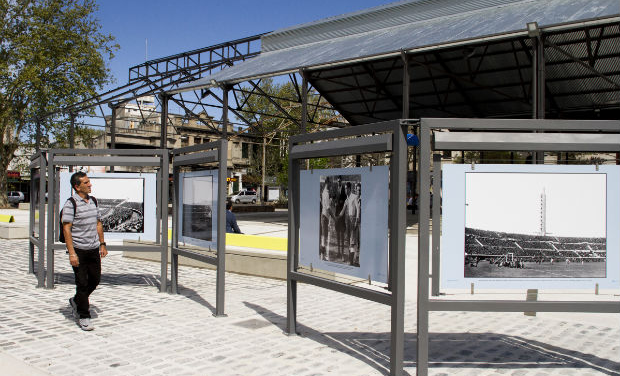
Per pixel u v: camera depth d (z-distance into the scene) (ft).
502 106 85.10
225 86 69.82
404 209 14.24
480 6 62.59
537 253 14.76
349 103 95.04
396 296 14.30
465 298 16.05
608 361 16.31
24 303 24.52
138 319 21.35
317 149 17.97
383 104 93.30
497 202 14.76
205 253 23.99
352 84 87.35
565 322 21.31
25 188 184.75
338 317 22.04
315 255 18.24
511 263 14.74
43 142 126.00
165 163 26.94
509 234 14.75
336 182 17.33
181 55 82.84
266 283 30.48
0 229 57.93
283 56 74.28
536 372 15.24
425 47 51.11
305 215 18.90
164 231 27.14
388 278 14.93
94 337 18.61
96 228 20.80
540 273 14.75
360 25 74.43
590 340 18.69
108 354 16.63
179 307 23.71
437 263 14.62
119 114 155.94
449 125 14.11
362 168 16.10
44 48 117.29
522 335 19.31
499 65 70.79
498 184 14.78
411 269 33.22
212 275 33.53
